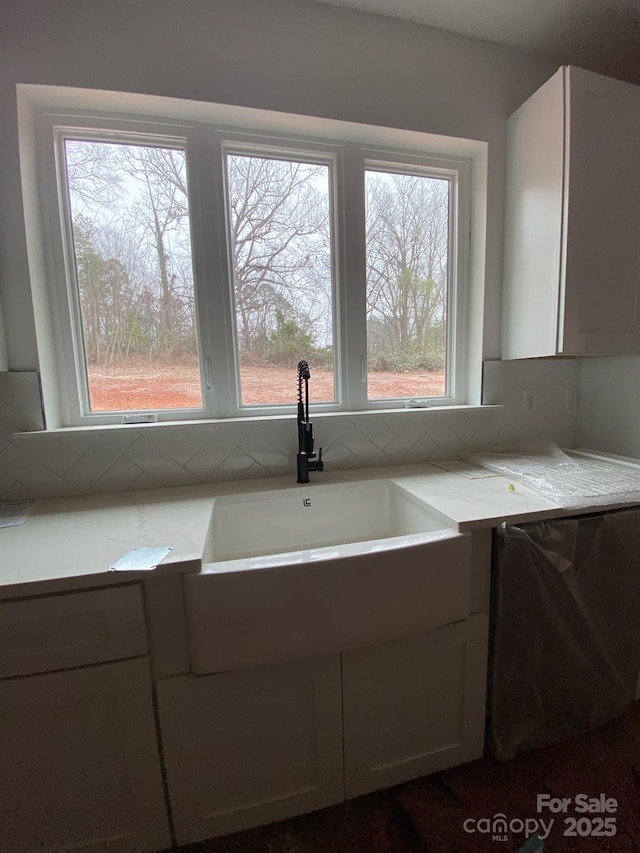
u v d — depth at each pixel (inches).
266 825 38.6
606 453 65.0
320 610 34.6
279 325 59.1
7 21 43.9
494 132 60.7
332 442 59.1
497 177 61.7
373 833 37.9
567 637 43.5
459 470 58.1
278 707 35.9
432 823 38.3
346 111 53.7
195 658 32.9
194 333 56.0
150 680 33.1
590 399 68.7
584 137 51.2
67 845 33.9
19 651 30.5
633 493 45.1
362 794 39.9
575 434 71.2
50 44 44.9
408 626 37.3
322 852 36.7
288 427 57.2
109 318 53.6
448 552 37.8
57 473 49.7
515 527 40.3
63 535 38.0
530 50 60.4
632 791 41.2
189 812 35.5
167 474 53.4
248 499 50.7
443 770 42.9
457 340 66.9
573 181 51.4
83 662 31.6
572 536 42.1
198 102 49.1
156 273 54.1
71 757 32.8
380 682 38.4
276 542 52.4
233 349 57.1
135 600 31.7
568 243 52.2
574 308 53.4
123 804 34.4
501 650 41.6
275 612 33.6
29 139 47.6
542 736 44.7
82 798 33.5
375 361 63.6
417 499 46.6
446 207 64.7
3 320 46.9
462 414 64.3
